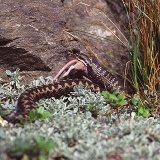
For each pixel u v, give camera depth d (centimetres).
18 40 1167
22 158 661
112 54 1320
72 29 1308
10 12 1181
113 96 991
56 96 1104
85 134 767
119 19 1388
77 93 1073
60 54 1220
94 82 1237
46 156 675
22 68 1182
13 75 1145
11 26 1172
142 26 1219
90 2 1380
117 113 986
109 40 1329
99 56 1304
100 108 995
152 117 987
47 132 754
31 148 671
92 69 1233
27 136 704
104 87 1226
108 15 1382
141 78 1220
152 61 1191
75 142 750
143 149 705
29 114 852
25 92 1012
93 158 667
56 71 1202
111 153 695
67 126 793
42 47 1195
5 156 648
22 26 1184
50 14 1242
